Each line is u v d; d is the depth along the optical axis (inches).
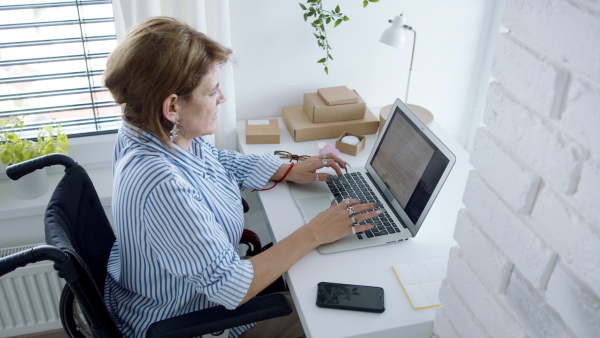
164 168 47.0
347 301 47.3
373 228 56.5
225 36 69.9
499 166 29.2
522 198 27.3
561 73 23.4
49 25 70.4
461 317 36.5
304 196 61.9
